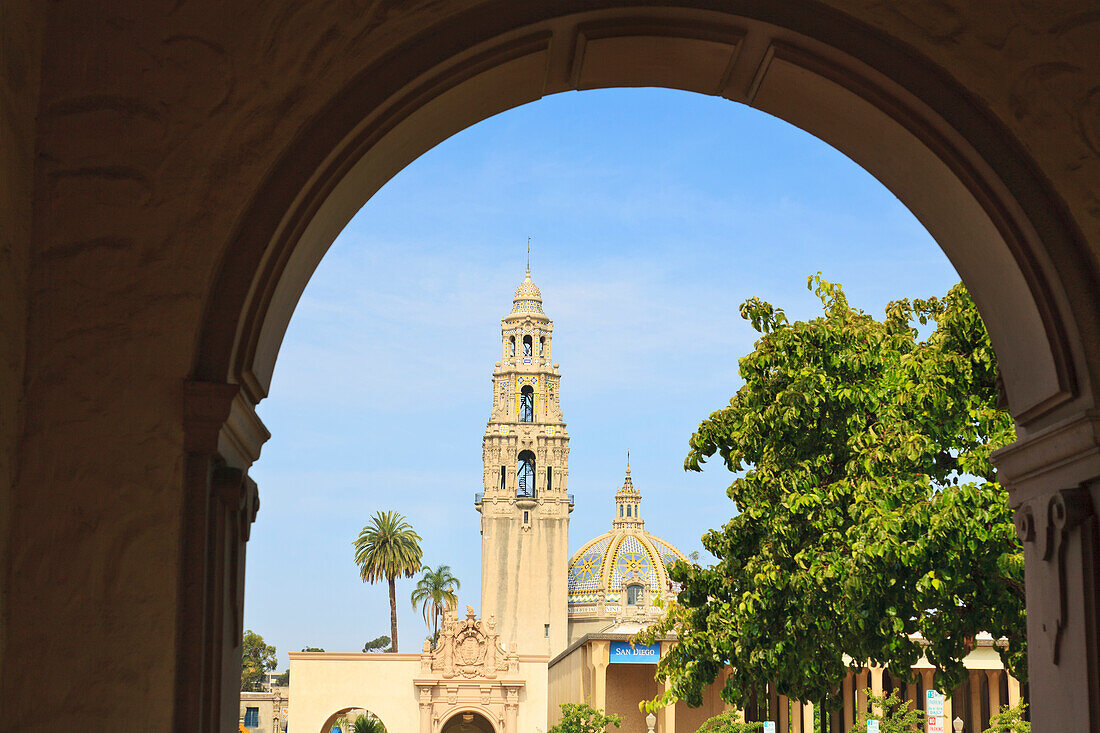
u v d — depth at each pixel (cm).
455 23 386
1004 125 385
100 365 354
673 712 4847
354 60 379
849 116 425
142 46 374
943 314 1067
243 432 383
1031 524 411
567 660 5700
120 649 339
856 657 1134
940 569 1002
